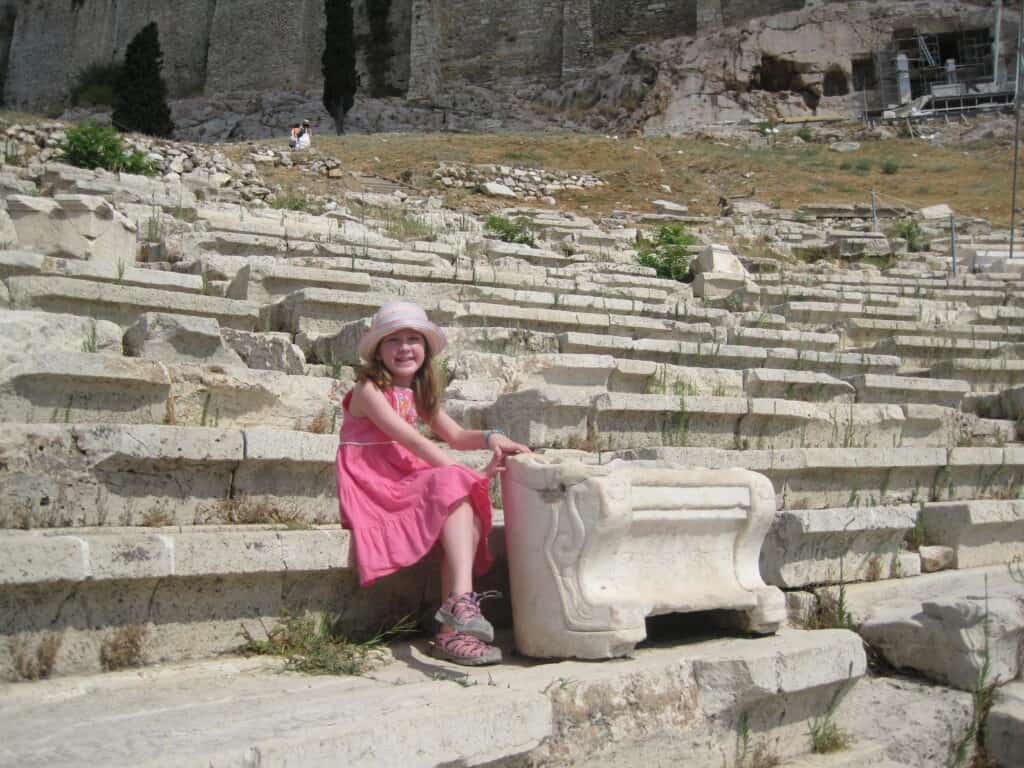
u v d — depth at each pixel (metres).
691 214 25.58
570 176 27.28
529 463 4.25
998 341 12.94
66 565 3.53
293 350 7.03
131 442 4.35
